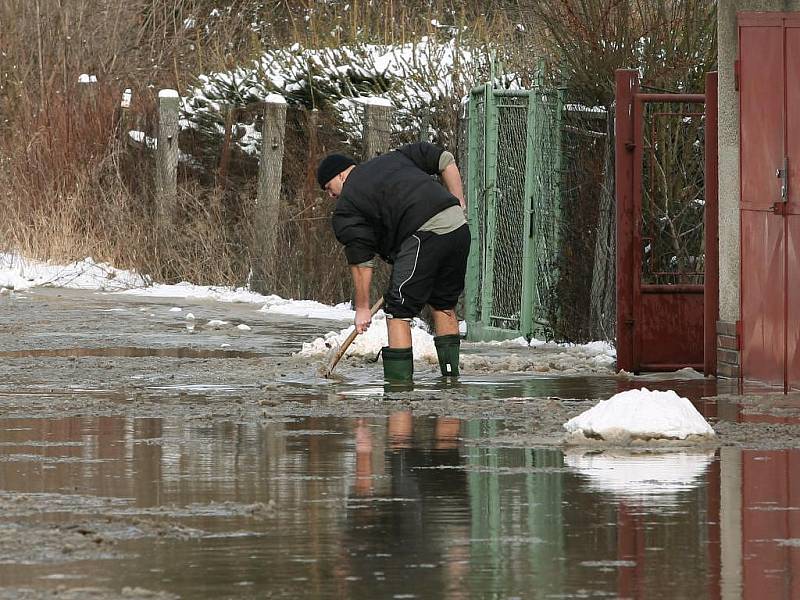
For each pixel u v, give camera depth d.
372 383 31.77
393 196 32.19
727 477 19.67
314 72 61.16
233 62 69.38
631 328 34.72
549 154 42.28
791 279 29.59
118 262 63.03
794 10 30.27
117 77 76.62
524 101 43.88
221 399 28.75
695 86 42.38
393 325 32.22
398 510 17.55
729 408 27.34
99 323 46.47
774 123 30.33
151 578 14.27
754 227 31.28
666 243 40.31
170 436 23.77
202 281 60.16
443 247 32.25
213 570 14.59
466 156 47.03
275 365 35.16
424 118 50.91
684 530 16.38
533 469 20.42
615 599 13.53
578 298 41.59
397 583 14.10
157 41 85.44
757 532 16.27
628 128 35.12
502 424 25.17
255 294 56.81
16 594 13.67
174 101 63.53
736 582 14.11
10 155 67.69
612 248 39.53
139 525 16.69
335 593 13.74
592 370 35.19
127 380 32.12
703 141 40.66
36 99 71.88
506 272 44.62
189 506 17.84
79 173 65.94
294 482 19.48
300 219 56.16
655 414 22.77
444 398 28.97
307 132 60.00
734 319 32.66
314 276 55.66
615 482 19.38
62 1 78.25
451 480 19.58
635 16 43.34
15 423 25.36
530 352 39.41
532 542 15.82
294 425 25.08
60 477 19.88
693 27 42.72
